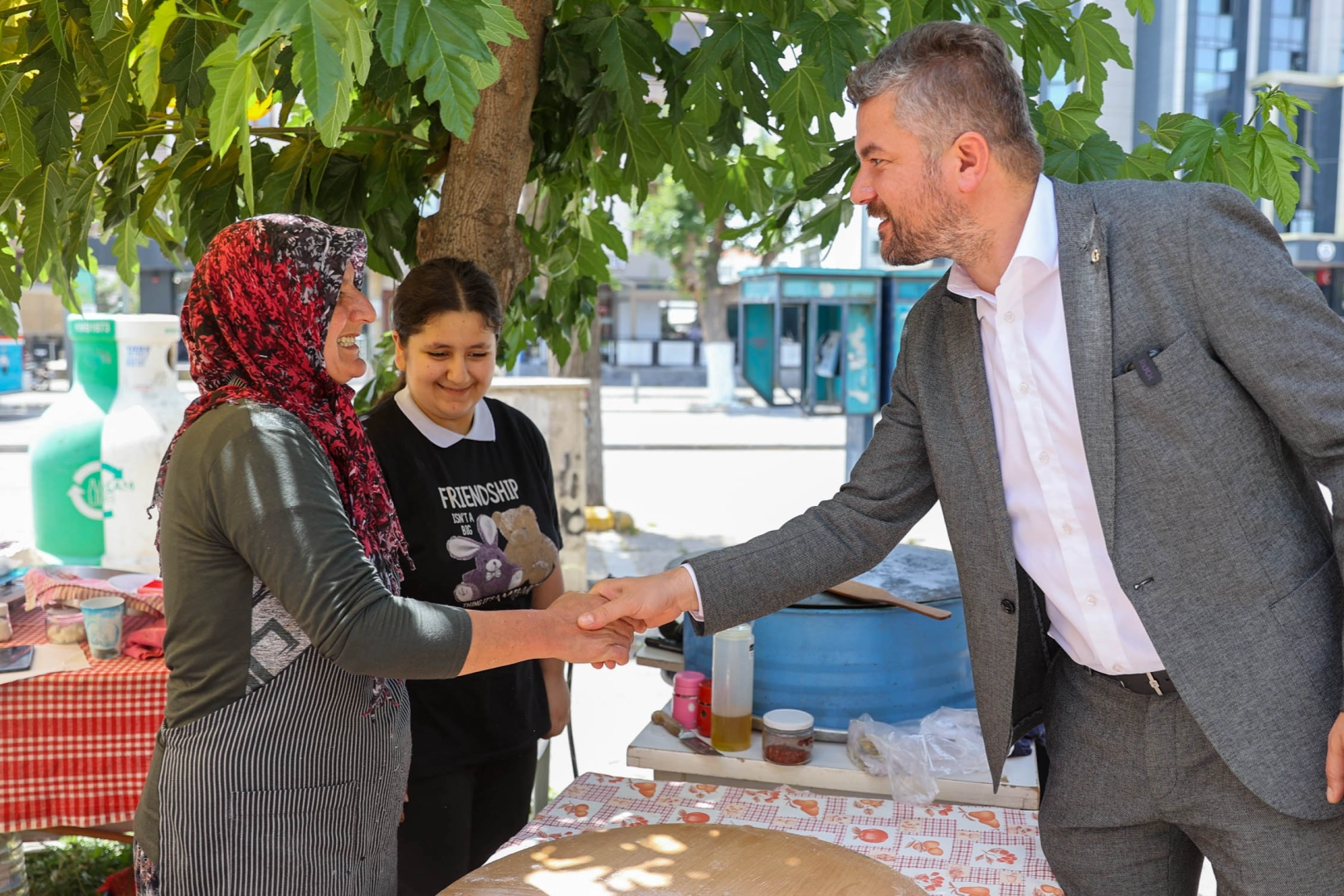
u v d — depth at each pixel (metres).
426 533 2.14
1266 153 2.20
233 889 1.46
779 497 10.88
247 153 1.46
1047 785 1.77
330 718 1.49
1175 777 1.59
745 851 1.54
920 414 1.72
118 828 2.55
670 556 8.08
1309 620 1.47
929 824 1.80
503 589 2.24
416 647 1.44
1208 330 1.45
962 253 1.57
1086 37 2.43
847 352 7.24
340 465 1.55
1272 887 1.53
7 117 1.93
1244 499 1.46
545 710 2.39
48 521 3.81
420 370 2.15
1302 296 1.39
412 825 2.15
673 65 2.30
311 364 1.53
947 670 2.26
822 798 1.88
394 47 1.21
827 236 2.79
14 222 2.54
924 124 1.51
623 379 31.05
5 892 2.65
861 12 2.38
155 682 2.31
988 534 1.67
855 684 2.19
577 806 1.84
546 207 3.30
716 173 3.10
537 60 2.43
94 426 3.80
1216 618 1.48
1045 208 1.53
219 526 1.41
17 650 2.44
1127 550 1.50
